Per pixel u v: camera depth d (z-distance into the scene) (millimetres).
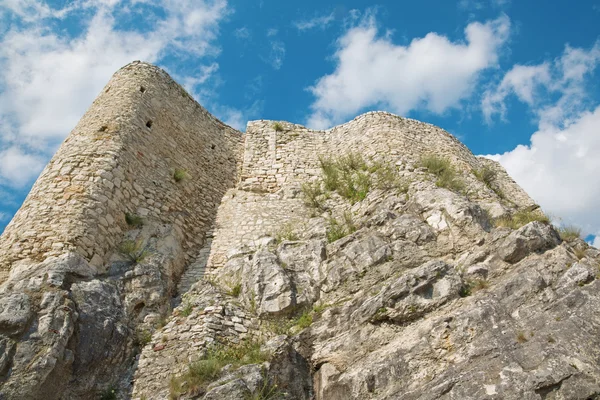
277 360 8594
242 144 17109
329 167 15094
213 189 14812
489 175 15258
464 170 14992
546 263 9031
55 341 7898
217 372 8281
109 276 9922
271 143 16938
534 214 11414
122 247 10672
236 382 7891
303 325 9727
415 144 15703
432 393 7391
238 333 9641
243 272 11188
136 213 11633
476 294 9008
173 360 8852
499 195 14742
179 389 8031
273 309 10094
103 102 13398
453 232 10719
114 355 8719
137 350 9172
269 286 10531
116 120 12617
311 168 15945
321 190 14578
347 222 12430
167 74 15633
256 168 15867
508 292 8633
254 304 10281
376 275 10281
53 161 11484
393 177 13594
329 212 13594
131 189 11766
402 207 12164
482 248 10031
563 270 8797
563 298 8211
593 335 7508
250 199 14555
